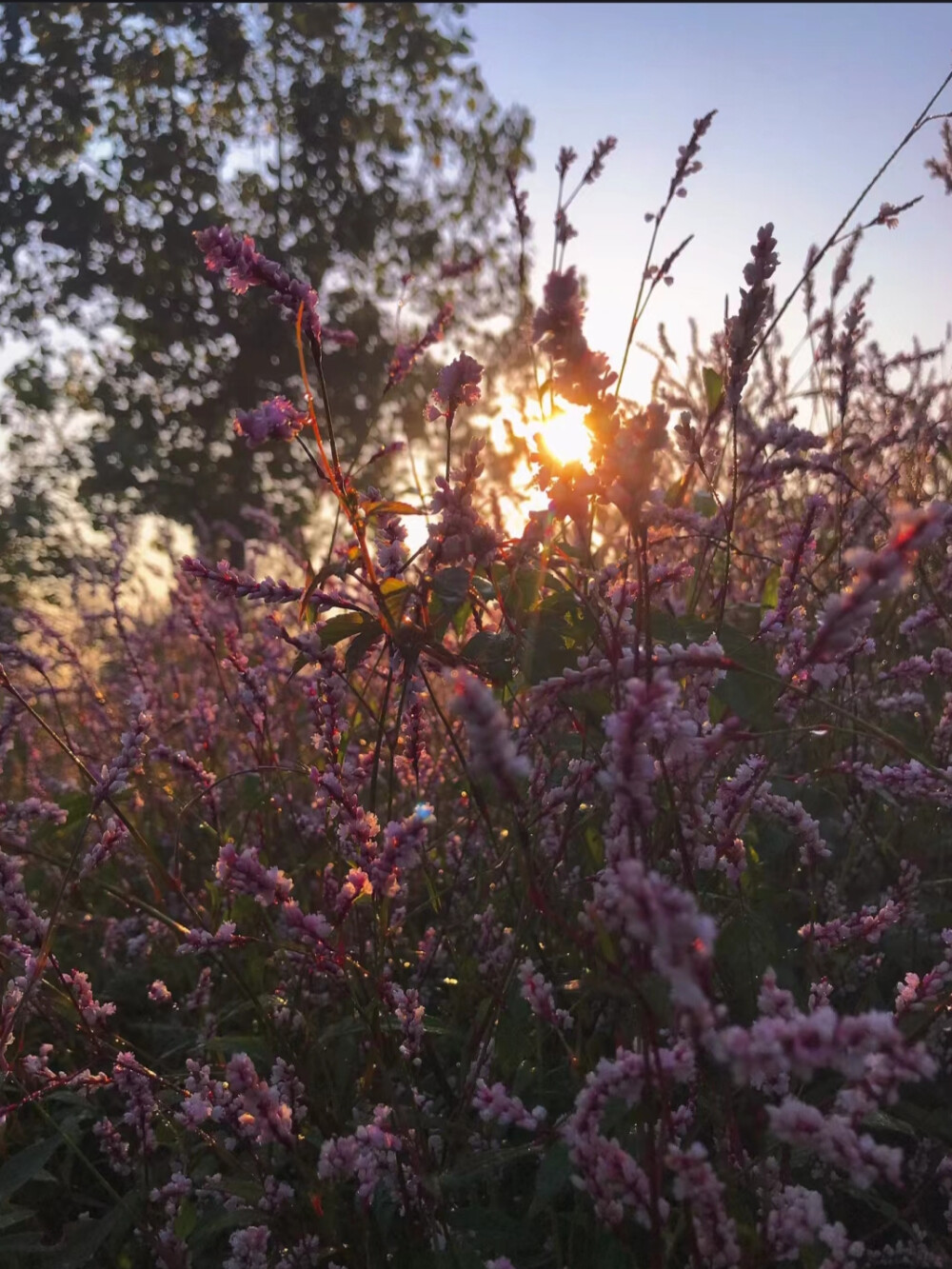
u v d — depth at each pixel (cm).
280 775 48
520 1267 32
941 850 44
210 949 33
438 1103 38
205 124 313
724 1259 24
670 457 56
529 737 38
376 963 34
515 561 35
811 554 37
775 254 33
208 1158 37
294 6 306
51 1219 40
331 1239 31
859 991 40
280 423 33
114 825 39
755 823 41
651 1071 25
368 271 324
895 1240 35
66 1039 41
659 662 28
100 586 85
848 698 46
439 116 313
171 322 290
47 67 283
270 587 35
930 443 56
